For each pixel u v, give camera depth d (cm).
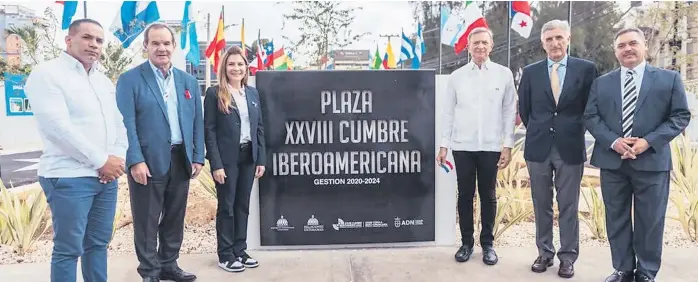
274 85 441
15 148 1133
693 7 1347
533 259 433
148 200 347
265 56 1462
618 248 363
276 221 454
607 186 362
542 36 387
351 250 459
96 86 296
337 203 455
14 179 848
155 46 341
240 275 397
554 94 381
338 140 449
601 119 358
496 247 471
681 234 505
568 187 381
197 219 545
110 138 301
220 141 386
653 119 339
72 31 284
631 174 348
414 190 459
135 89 338
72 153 279
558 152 378
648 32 1539
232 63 381
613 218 363
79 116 284
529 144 391
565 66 381
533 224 552
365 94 446
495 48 2620
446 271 404
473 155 413
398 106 449
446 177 462
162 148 344
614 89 351
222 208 398
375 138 451
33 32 1509
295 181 451
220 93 380
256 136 403
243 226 411
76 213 287
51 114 271
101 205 310
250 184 404
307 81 442
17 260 443
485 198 418
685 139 554
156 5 572
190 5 787
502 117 412
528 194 573
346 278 391
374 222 459
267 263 425
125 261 434
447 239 468
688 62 1363
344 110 446
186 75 367
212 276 396
